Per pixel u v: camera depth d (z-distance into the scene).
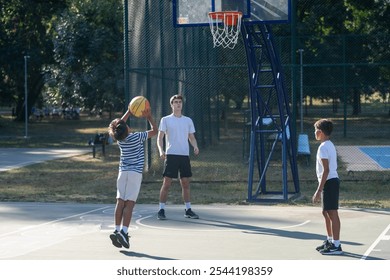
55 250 11.69
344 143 37.50
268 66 25.33
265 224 14.45
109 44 41.91
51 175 24.84
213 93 30.12
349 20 42.78
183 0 17.45
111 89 42.06
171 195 19.00
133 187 11.74
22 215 15.72
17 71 53.81
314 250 11.68
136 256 11.18
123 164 11.80
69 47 42.34
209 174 22.84
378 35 38.12
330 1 40.00
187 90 26.92
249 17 17.30
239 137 32.09
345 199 18.02
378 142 37.91
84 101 43.88
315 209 16.56
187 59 26.94
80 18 42.72
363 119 49.59
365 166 26.14
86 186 21.41
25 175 24.83
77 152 36.50
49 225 14.34
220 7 17.30
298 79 37.09
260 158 19.98
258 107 18.64
